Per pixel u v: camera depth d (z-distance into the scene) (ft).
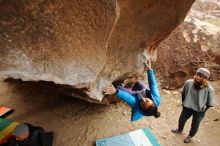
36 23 8.84
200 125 17.71
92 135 16.84
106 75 12.98
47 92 19.70
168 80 21.16
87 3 8.89
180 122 16.19
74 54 9.86
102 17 9.18
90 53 10.00
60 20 9.07
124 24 12.03
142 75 16.85
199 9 36.47
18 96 19.93
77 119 17.98
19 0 8.22
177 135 16.93
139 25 12.75
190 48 21.77
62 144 16.22
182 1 12.73
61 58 9.76
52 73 9.76
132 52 14.05
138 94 11.79
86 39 9.69
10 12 8.32
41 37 9.16
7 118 17.90
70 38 9.53
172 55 21.58
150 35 13.98
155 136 16.83
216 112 18.58
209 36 22.25
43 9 8.65
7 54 8.96
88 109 18.79
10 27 8.60
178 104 19.54
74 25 9.32
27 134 13.73
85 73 10.24
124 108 18.98
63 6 8.81
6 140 15.52
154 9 12.31
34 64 9.46
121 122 17.87
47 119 17.90
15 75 9.27
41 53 9.43
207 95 14.24
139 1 11.43
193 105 14.69
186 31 22.41
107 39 9.71
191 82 14.60
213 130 17.25
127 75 14.58
